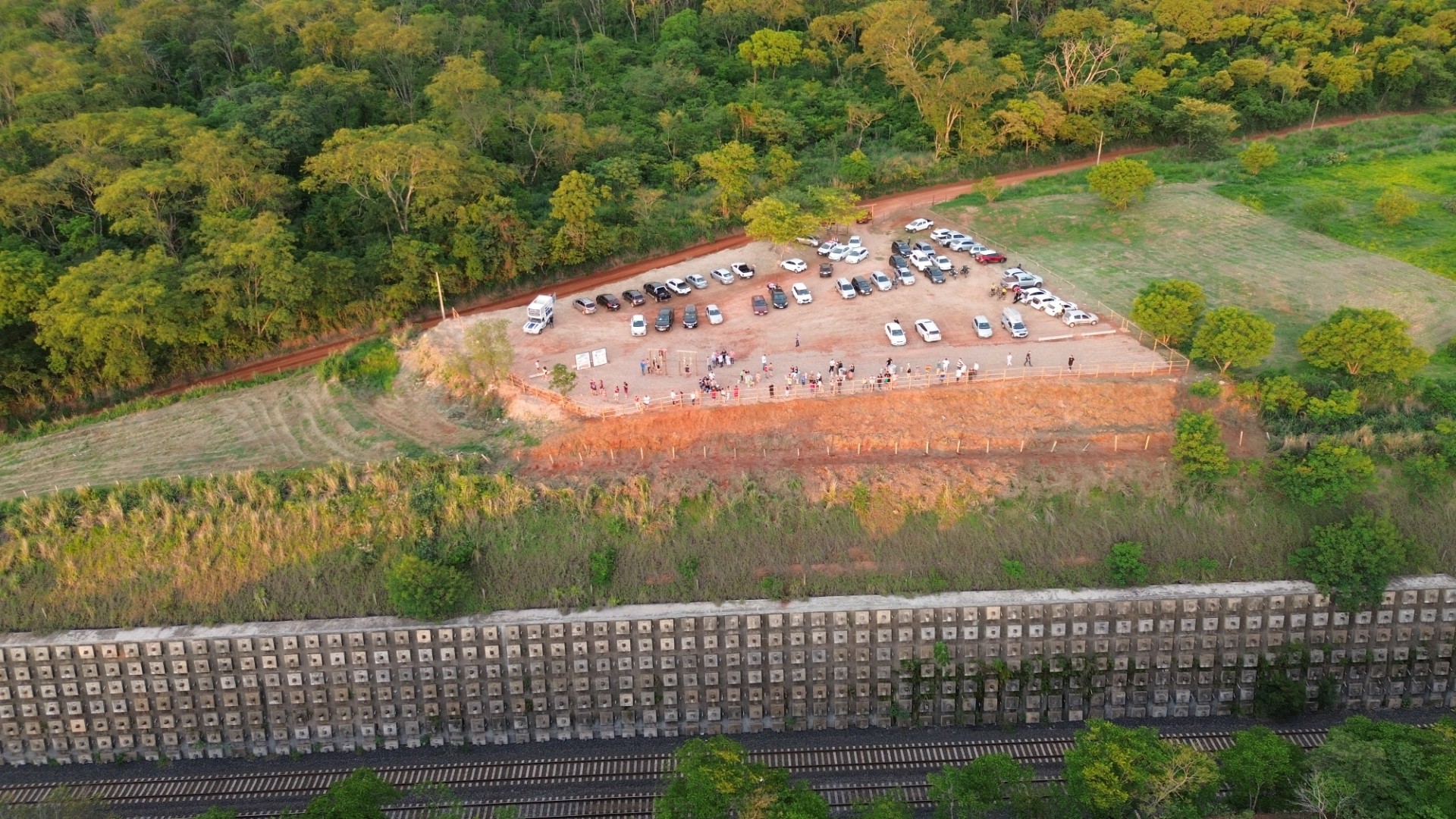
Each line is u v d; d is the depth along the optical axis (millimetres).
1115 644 90812
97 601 90312
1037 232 145625
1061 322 118500
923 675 90625
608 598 90438
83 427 113125
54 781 87188
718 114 170250
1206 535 93625
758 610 89312
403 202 139750
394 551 91812
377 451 101375
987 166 168250
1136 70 186750
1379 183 159125
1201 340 103125
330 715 89625
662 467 96312
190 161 131125
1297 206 151375
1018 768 73125
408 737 90250
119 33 171000
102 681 88438
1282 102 186750
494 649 89000
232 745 89750
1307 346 104688
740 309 124375
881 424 99438
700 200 154000
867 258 138000
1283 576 92938
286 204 138250
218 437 108062
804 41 194125
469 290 136625
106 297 113625
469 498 93375
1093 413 100812
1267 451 97625
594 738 90812
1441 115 192000
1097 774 69938
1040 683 90875
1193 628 90938
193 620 89812
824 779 84500
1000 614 89812
